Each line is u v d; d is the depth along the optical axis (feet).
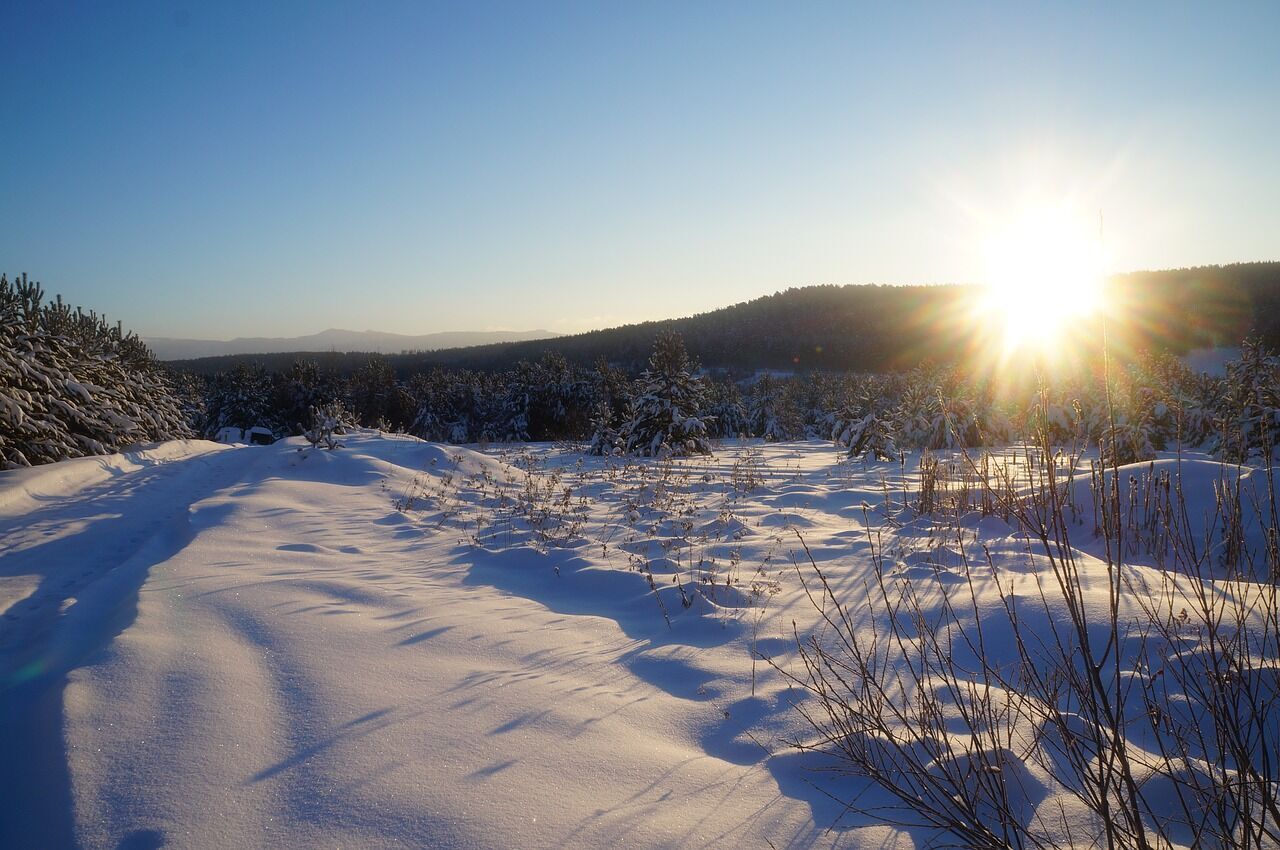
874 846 6.98
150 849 6.84
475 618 14.52
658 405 59.82
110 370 55.26
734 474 37.09
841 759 8.56
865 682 8.87
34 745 9.11
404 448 45.09
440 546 22.39
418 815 7.38
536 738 9.19
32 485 31.01
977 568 17.28
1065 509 21.75
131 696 9.96
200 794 7.72
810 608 14.96
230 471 40.70
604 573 17.98
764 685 11.10
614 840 7.04
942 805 7.10
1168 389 60.54
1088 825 7.28
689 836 7.13
